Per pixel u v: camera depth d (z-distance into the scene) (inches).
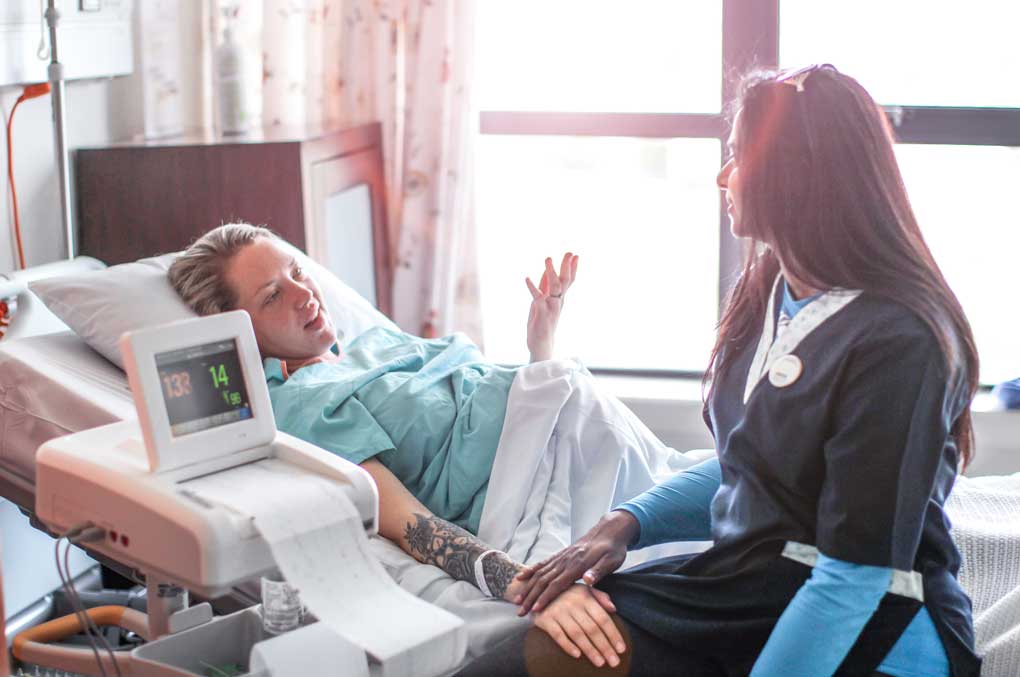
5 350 75.9
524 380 76.0
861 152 52.6
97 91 105.8
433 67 114.9
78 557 97.5
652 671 54.9
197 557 46.6
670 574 58.1
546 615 57.3
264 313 79.7
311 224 102.8
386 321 96.4
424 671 46.8
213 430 51.3
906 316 50.0
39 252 100.0
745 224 55.4
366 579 49.6
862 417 49.3
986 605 66.1
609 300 206.8
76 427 71.4
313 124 117.6
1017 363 141.1
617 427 76.0
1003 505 76.4
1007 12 135.3
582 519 73.2
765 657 51.3
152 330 49.8
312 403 75.0
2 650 59.7
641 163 225.6
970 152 149.3
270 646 49.9
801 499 53.4
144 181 103.0
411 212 118.1
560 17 164.7
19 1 92.4
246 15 117.0
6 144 94.3
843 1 133.6
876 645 51.9
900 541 48.8
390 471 73.7
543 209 227.3
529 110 124.0
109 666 57.0
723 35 119.0
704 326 191.2
